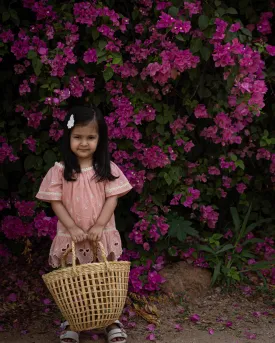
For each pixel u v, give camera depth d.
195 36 3.45
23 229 3.81
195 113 3.64
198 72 3.63
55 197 2.98
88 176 2.99
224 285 3.77
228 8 3.54
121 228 3.91
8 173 3.99
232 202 4.31
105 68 3.43
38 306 3.54
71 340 2.98
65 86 3.54
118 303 2.81
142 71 3.52
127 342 3.10
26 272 3.95
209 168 3.88
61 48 3.41
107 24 3.41
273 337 3.14
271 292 3.74
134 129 3.62
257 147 4.12
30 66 3.66
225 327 3.27
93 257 3.04
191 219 4.11
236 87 3.55
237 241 3.98
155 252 3.87
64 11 3.52
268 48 3.68
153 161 3.63
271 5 3.88
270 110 4.09
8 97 3.73
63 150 2.99
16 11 3.62
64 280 2.75
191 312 3.48
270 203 4.39
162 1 3.50
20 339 3.12
